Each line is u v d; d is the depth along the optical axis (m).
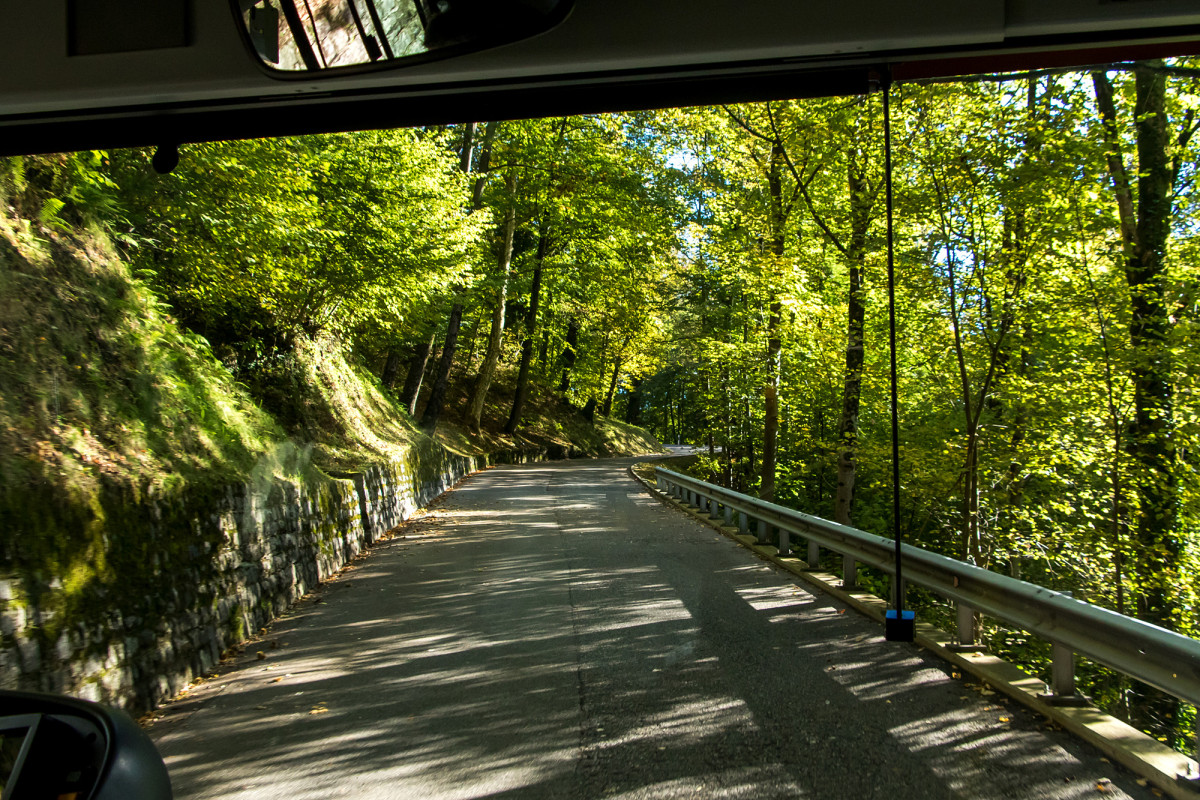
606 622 7.32
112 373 6.84
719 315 24.81
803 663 5.96
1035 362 12.77
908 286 11.65
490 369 36.03
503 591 8.84
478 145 26.53
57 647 4.38
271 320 14.50
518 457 38.94
